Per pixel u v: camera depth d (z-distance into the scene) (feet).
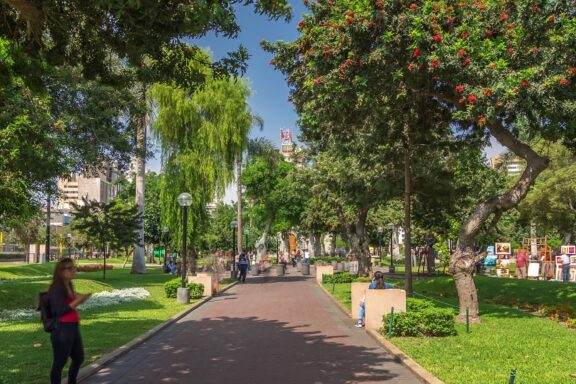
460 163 72.02
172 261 143.54
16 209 62.69
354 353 32.63
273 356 31.81
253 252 230.89
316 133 60.44
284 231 240.32
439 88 47.50
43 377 25.41
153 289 85.40
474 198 94.43
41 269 130.52
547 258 106.83
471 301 43.83
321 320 48.62
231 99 104.47
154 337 39.37
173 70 31.89
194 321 48.93
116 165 102.47
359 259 101.65
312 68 43.50
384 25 40.24
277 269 135.95
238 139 105.29
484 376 24.97
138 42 28.73
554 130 42.45
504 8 41.45
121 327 42.75
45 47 30.78
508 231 171.32
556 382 23.82
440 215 86.02
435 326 36.60
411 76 41.93
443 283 77.82
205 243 206.49
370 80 42.11
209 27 28.68
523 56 41.47
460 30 39.45
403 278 104.73
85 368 27.45
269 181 175.22
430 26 38.81
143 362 30.25
